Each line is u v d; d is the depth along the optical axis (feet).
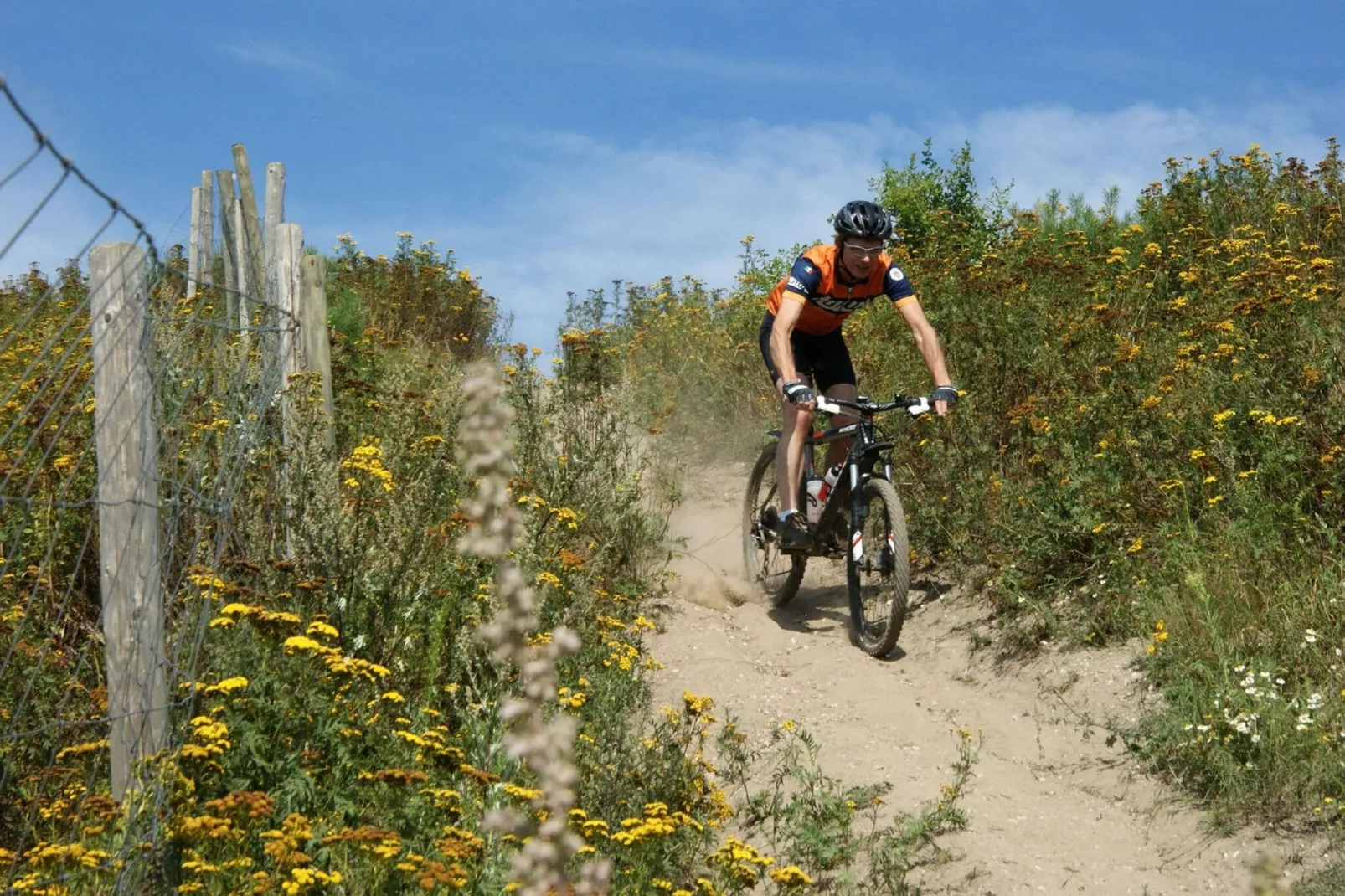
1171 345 23.61
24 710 12.76
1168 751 14.65
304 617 14.06
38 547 15.42
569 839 4.27
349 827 10.82
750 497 23.65
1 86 6.89
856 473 19.85
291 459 15.93
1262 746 13.60
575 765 12.62
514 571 4.27
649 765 13.56
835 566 23.77
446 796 10.84
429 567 15.17
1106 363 22.79
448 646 14.43
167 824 10.05
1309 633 14.90
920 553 21.99
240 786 10.53
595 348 22.90
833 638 20.34
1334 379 18.90
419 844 10.65
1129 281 27.09
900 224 53.72
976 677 18.13
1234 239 27.37
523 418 20.45
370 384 23.62
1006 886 12.64
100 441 11.44
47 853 9.56
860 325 30.07
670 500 25.68
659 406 31.63
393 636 14.61
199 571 13.25
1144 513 19.07
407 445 18.06
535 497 16.90
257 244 22.65
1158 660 16.07
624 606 19.11
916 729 16.56
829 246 20.17
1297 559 16.69
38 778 12.04
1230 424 19.20
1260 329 20.83
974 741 16.19
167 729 11.19
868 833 13.79
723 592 22.56
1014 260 30.53
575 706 13.58
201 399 16.43
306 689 11.74
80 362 11.19
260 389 16.25
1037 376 23.21
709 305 40.11
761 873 11.75
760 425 30.86
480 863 10.52
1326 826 12.60
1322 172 31.76
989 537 20.56
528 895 4.25
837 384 20.66
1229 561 16.99
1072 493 19.53
